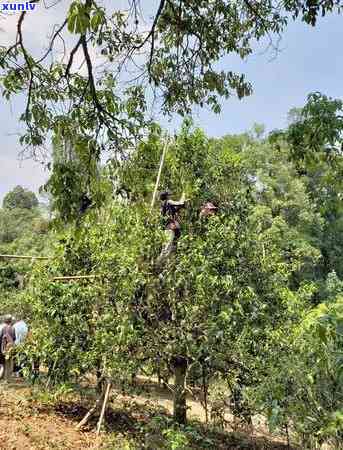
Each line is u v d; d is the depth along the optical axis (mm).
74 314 8773
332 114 5062
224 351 8164
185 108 6727
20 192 61625
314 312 3434
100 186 5055
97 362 8836
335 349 4086
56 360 8852
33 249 28828
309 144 5332
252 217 10281
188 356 8281
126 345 8000
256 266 9219
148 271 8375
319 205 6094
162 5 5523
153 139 5480
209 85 6516
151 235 8453
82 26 3693
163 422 8008
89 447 7305
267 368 7082
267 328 8344
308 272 29781
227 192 10266
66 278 8867
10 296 15016
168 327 8227
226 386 9516
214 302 8062
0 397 9477
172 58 6441
